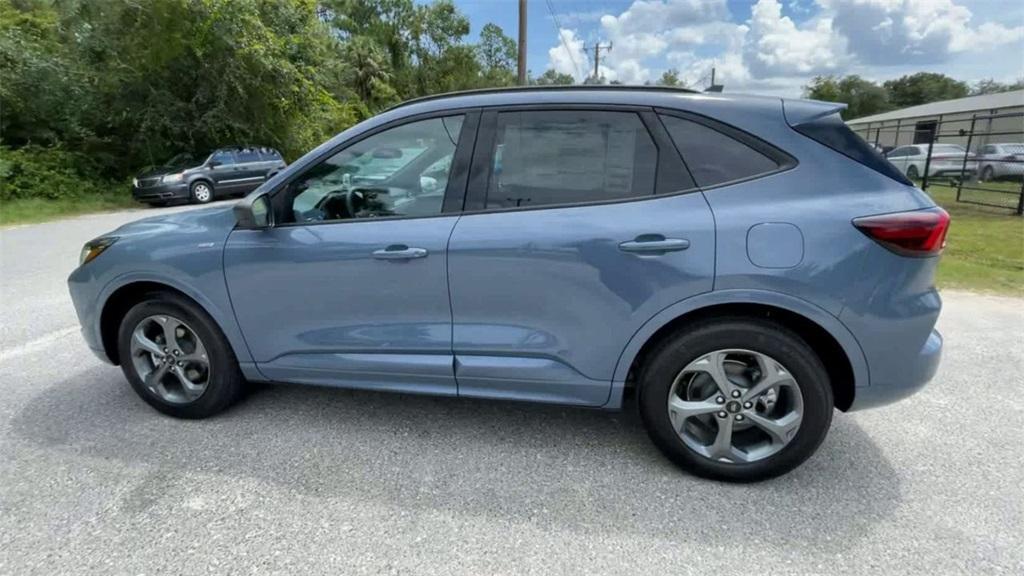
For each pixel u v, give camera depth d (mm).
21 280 6348
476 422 3102
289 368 2969
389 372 2803
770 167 2391
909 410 3229
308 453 2791
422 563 2061
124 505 2385
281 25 17609
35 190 13203
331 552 2115
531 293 2527
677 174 2438
